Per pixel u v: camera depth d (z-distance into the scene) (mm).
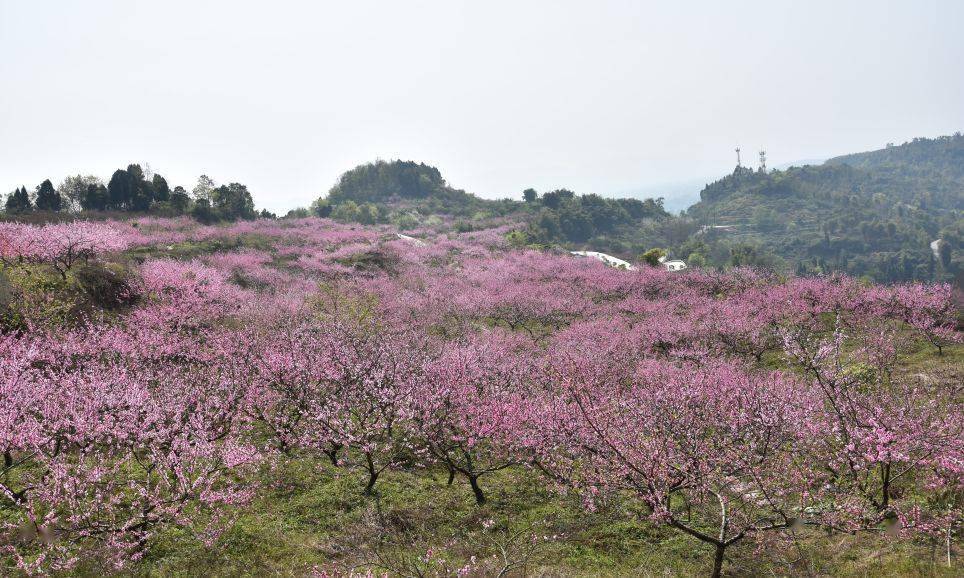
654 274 47781
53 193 81000
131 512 10867
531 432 13703
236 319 28234
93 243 29953
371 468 13148
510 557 10211
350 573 8805
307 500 12406
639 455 10547
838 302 31531
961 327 25828
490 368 19078
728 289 41656
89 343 19156
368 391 15117
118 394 13586
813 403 13039
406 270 54156
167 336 21984
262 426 16453
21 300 21672
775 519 10188
